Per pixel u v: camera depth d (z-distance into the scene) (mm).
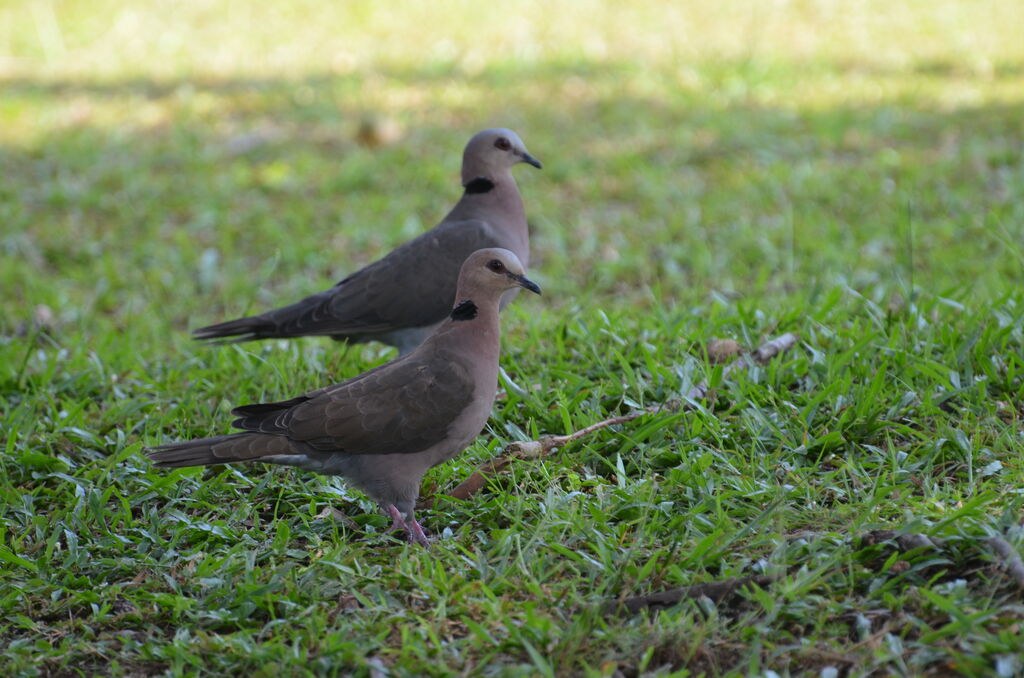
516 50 31109
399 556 8117
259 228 19250
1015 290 12406
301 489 9484
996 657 6387
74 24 34906
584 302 13977
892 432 9344
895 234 16859
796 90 26312
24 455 9891
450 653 7098
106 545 8664
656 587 7617
